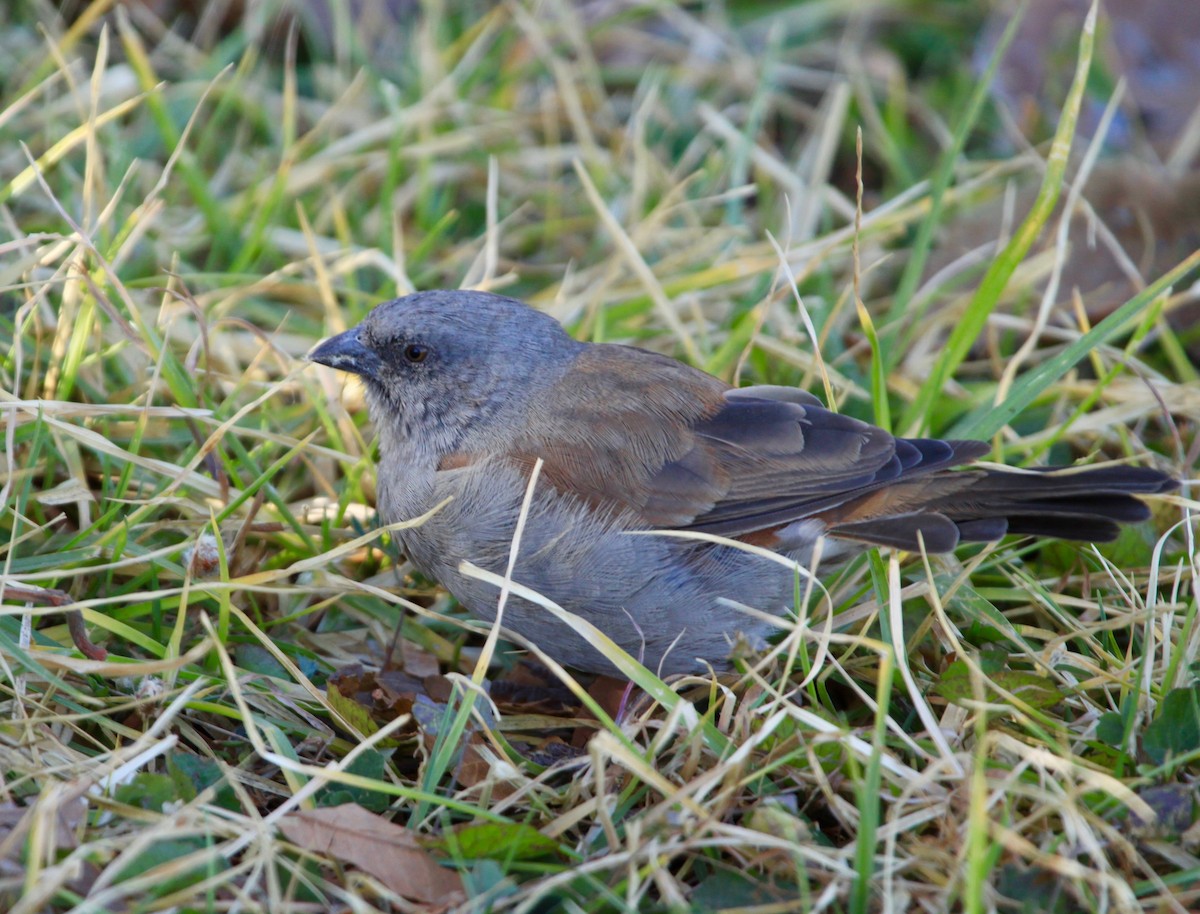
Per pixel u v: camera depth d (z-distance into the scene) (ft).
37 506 26.86
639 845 20.01
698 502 24.73
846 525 24.85
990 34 43.06
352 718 23.41
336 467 30.30
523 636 25.63
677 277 35.88
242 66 36.78
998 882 20.01
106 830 20.33
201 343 28.89
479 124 39.34
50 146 35.35
